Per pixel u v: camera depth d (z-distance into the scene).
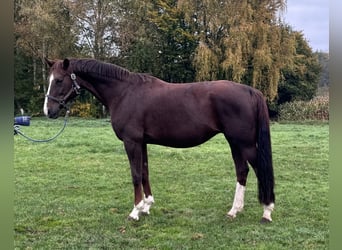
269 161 4.88
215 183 7.57
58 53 27.77
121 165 9.37
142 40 28.25
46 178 7.98
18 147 11.73
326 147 12.16
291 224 5.05
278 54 26.64
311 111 25.05
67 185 7.41
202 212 5.66
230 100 4.89
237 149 5.14
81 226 5.07
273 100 28.12
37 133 15.22
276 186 7.23
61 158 10.17
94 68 5.29
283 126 20.88
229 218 5.26
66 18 27.73
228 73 26.81
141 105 5.11
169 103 5.03
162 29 29.23
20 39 27.38
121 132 5.24
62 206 5.98
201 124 4.96
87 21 27.64
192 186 7.31
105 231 4.87
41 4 26.80
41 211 5.69
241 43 25.66
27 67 29.28
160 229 4.93
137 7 28.44
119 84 5.27
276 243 4.43
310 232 4.75
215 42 28.02
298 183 7.50
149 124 5.12
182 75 29.47
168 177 8.10
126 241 4.53
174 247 4.34
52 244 4.45
